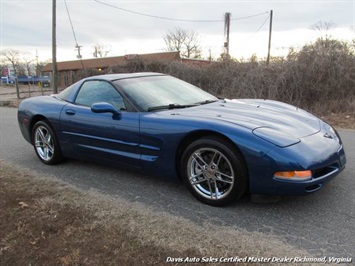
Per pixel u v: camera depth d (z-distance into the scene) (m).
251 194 3.06
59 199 3.48
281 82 11.32
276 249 2.46
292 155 2.79
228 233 2.70
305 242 2.54
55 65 18.94
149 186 3.80
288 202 3.24
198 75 14.27
